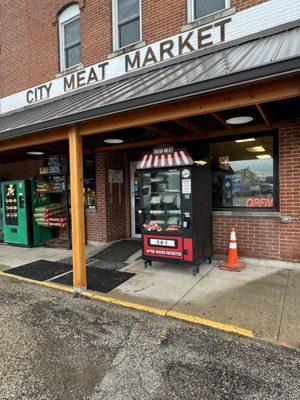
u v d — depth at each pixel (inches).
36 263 259.8
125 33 297.9
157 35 266.4
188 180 204.4
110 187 319.0
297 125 210.2
